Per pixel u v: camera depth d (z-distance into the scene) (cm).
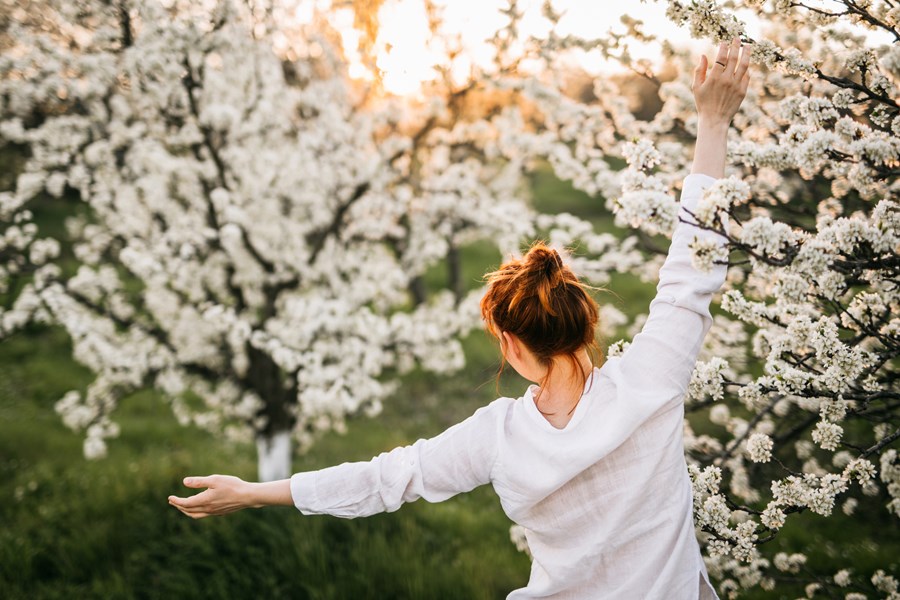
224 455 632
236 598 387
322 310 446
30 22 378
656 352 126
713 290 130
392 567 400
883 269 167
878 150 168
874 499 277
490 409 138
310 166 471
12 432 643
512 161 559
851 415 178
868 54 183
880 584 221
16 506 491
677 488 126
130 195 441
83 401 741
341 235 520
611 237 411
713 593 129
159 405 760
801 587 329
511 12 379
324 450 642
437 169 561
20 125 412
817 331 166
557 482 124
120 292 477
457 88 459
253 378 482
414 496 136
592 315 136
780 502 168
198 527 443
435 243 537
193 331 463
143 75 393
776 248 143
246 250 469
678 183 289
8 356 876
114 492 484
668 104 322
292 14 440
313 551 415
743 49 142
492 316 140
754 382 180
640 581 122
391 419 725
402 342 495
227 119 406
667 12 165
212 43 407
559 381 134
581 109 388
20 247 415
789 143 182
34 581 398
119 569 412
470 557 422
